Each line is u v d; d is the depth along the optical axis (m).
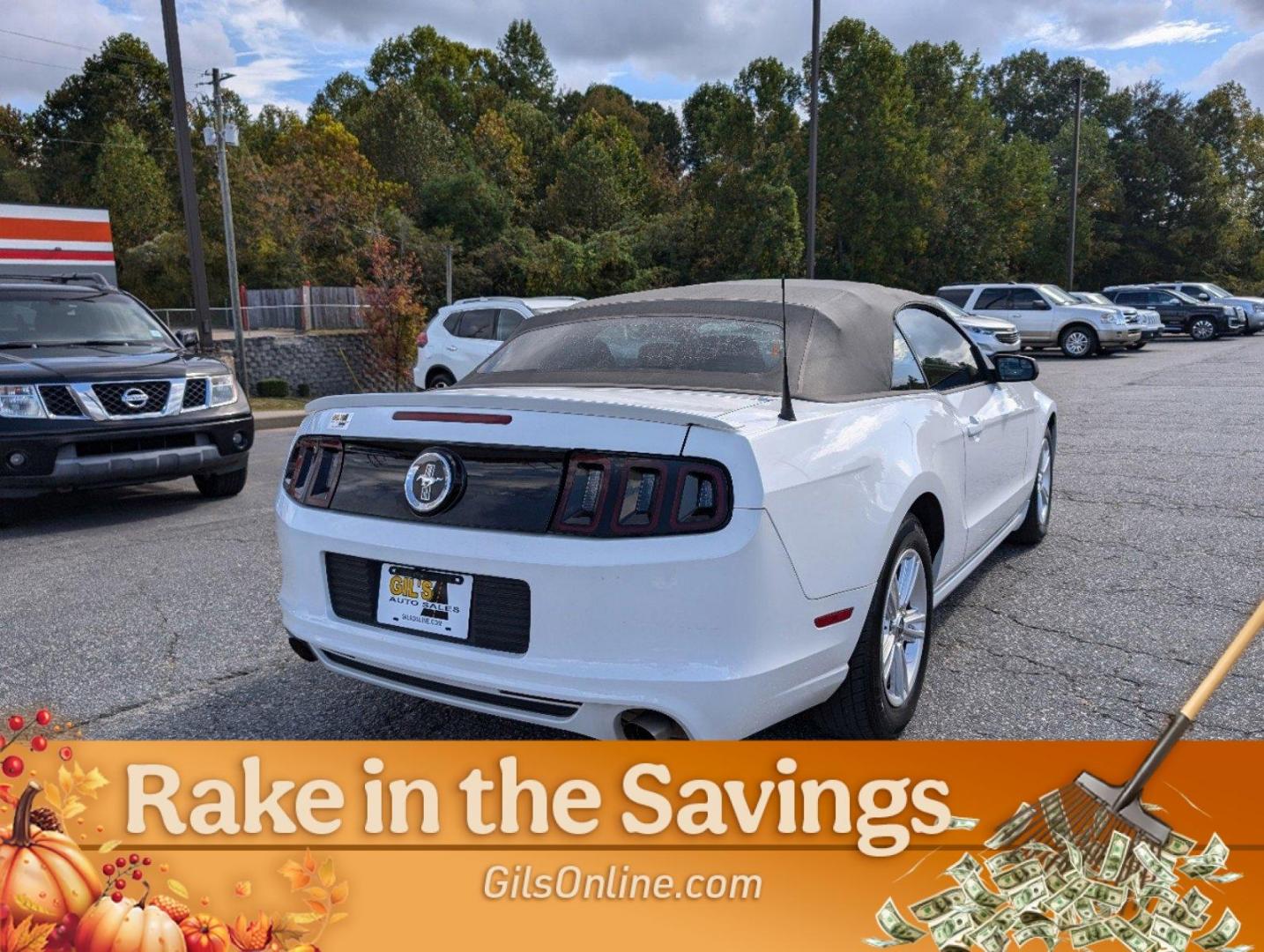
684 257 52.97
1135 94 80.81
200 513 7.80
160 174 61.56
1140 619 4.41
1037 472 5.53
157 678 4.05
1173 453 8.67
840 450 2.95
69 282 9.06
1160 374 17.33
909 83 52.56
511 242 53.78
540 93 101.38
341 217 53.84
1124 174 69.81
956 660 3.99
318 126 67.12
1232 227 69.12
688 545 2.55
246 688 3.93
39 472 7.10
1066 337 22.44
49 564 6.16
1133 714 3.45
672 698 2.56
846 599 2.89
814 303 3.64
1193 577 4.99
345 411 3.20
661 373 3.43
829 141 46.91
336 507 3.10
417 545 2.84
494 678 2.71
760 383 3.25
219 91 30.66
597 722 2.64
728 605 2.56
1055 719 3.42
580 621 2.61
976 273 52.44
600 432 2.67
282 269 51.50
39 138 80.06
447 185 55.31
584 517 2.63
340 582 3.10
